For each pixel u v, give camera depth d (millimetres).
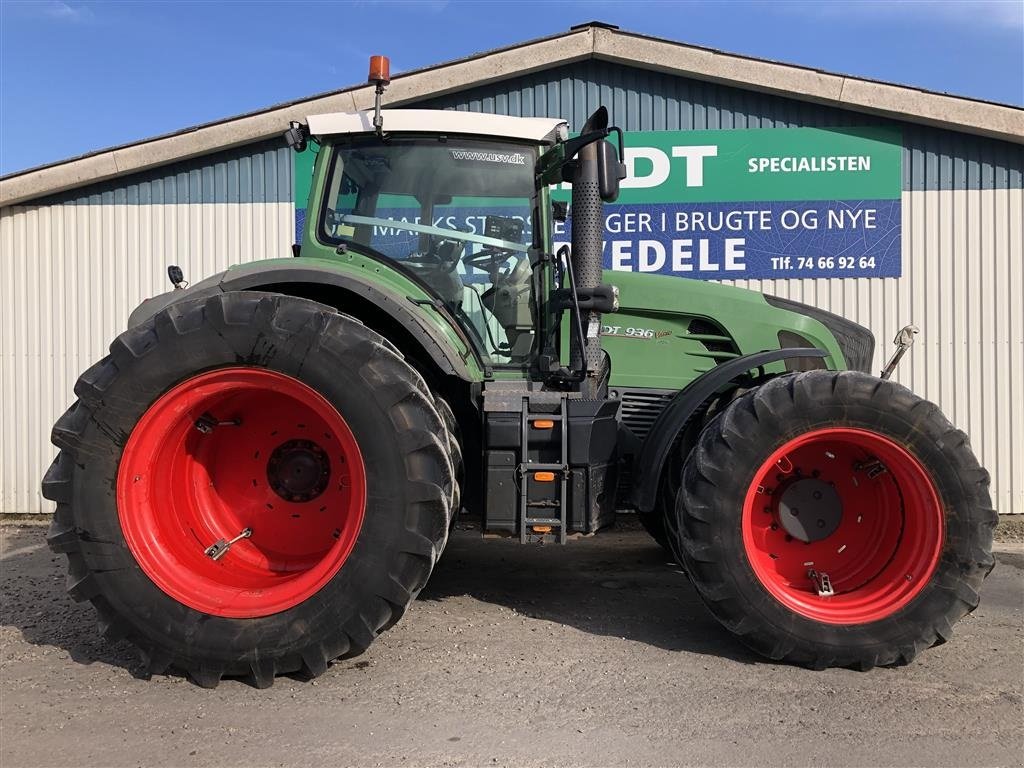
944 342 6398
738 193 6469
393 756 2297
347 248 3541
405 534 2752
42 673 2938
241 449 3160
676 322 3982
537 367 3547
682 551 3086
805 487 3215
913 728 2494
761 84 6246
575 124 6520
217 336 2840
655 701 2684
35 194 6562
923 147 6359
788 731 2469
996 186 6355
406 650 3166
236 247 6684
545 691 2762
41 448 6777
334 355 2812
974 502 2951
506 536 3164
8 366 6797
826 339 3969
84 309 6766
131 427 2834
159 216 6715
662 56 6293
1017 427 6367
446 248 3568
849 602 3025
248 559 3105
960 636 3383
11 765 2256
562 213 4312
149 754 2314
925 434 2963
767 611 2945
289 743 2379
